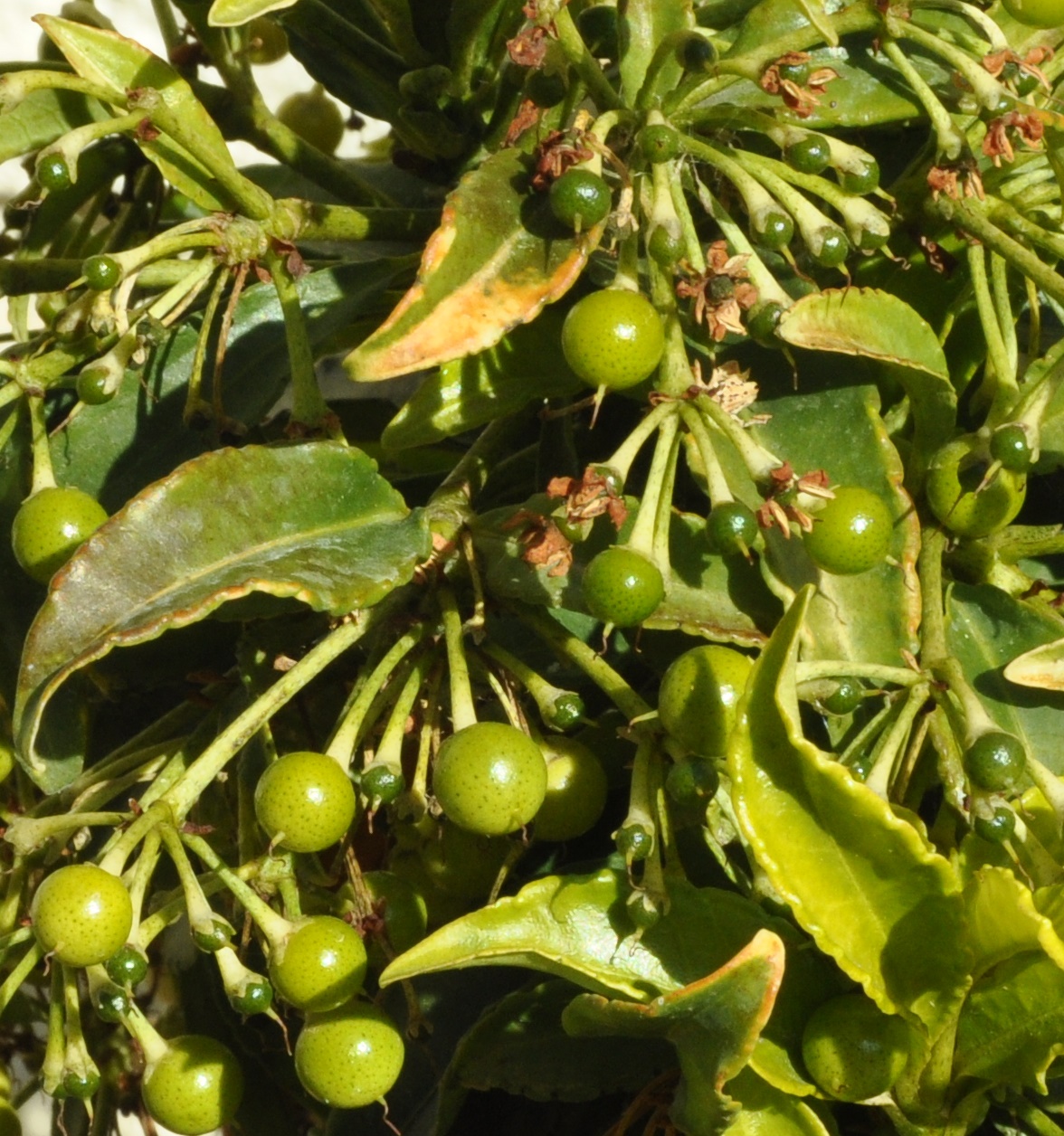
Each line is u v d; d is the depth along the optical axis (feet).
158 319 0.61
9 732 0.66
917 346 0.57
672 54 0.60
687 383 0.55
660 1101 0.58
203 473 0.56
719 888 0.57
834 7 0.62
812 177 0.56
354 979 0.56
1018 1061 0.53
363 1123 0.64
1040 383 0.56
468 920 0.53
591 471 0.54
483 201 0.56
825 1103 0.55
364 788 0.56
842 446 0.58
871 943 0.51
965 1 0.64
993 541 0.60
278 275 0.61
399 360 0.53
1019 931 0.51
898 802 0.54
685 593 0.57
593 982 0.53
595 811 0.59
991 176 0.61
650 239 0.54
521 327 0.61
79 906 0.53
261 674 0.64
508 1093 0.64
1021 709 0.58
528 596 0.57
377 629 0.60
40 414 0.63
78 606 0.54
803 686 0.54
